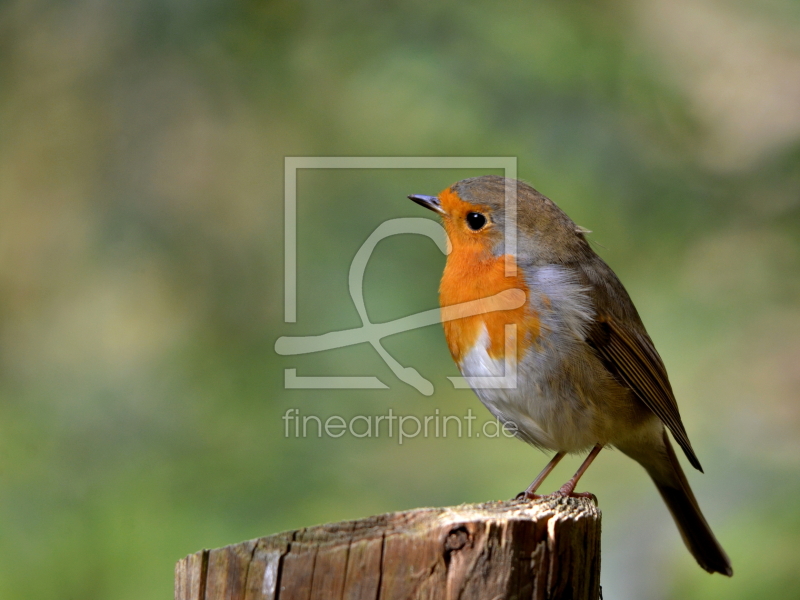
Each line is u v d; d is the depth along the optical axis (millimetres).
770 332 10398
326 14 10211
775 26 10875
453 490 10500
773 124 10844
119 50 10266
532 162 9844
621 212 10008
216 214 10406
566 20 10102
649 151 10023
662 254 10273
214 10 9969
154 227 10312
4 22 10117
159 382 10039
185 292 10297
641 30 10367
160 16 10008
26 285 10531
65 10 10070
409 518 4863
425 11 10203
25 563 8945
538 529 4770
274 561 4652
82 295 10422
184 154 10414
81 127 10445
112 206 10344
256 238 10359
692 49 10883
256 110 10453
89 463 9586
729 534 9367
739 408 10781
